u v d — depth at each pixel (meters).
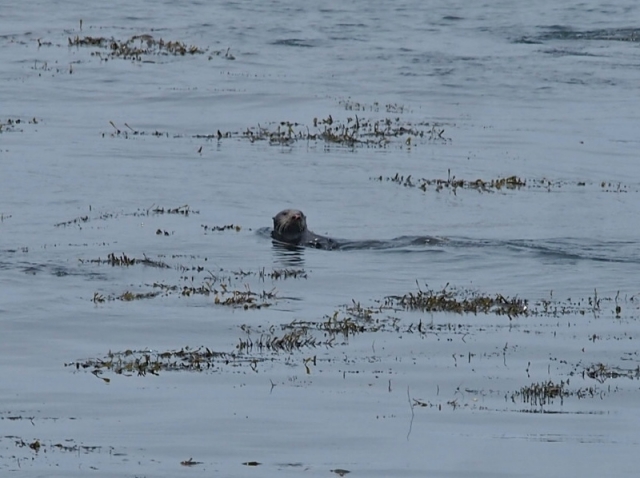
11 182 86.50
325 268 64.69
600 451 35.91
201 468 34.09
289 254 68.38
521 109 129.50
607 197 88.56
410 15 197.62
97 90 129.75
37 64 142.25
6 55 147.12
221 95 129.12
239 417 38.94
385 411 39.88
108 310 53.72
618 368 45.59
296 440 36.75
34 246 67.88
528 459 35.16
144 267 63.41
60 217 76.44
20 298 55.53
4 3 187.38
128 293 56.50
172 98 127.19
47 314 52.78
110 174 90.69
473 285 61.28
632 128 120.81
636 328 51.78
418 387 42.78
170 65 145.75
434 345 48.62
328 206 83.25
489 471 34.16
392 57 158.75
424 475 33.84
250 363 45.66
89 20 177.62
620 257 68.62
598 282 62.03
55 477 33.25
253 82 137.38
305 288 59.78
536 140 112.94
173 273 62.47
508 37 180.12
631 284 61.59
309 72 146.00
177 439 36.72
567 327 51.91
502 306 56.06
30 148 99.69
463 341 49.28
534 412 39.94
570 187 92.31
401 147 106.56
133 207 80.38
